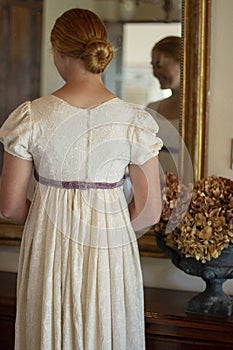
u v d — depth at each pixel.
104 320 1.83
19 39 2.70
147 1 2.48
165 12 2.44
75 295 1.82
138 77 2.49
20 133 1.81
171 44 2.41
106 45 1.84
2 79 2.70
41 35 2.66
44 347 1.83
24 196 1.90
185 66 2.34
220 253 2.02
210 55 2.32
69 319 1.83
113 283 1.85
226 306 2.09
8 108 2.69
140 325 1.93
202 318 2.05
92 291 1.82
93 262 1.83
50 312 1.83
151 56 2.47
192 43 2.32
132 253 1.92
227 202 2.04
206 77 2.31
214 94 2.33
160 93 2.43
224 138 2.33
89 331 1.83
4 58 2.71
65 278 1.83
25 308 1.92
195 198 2.06
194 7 2.31
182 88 2.35
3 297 2.22
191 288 2.42
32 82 2.67
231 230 2.00
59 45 1.85
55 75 2.63
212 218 2.02
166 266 2.44
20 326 1.93
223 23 2.30
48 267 1.83
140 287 1.94
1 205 1.90
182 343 2.06
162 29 2.44
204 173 2.33
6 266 2.61
